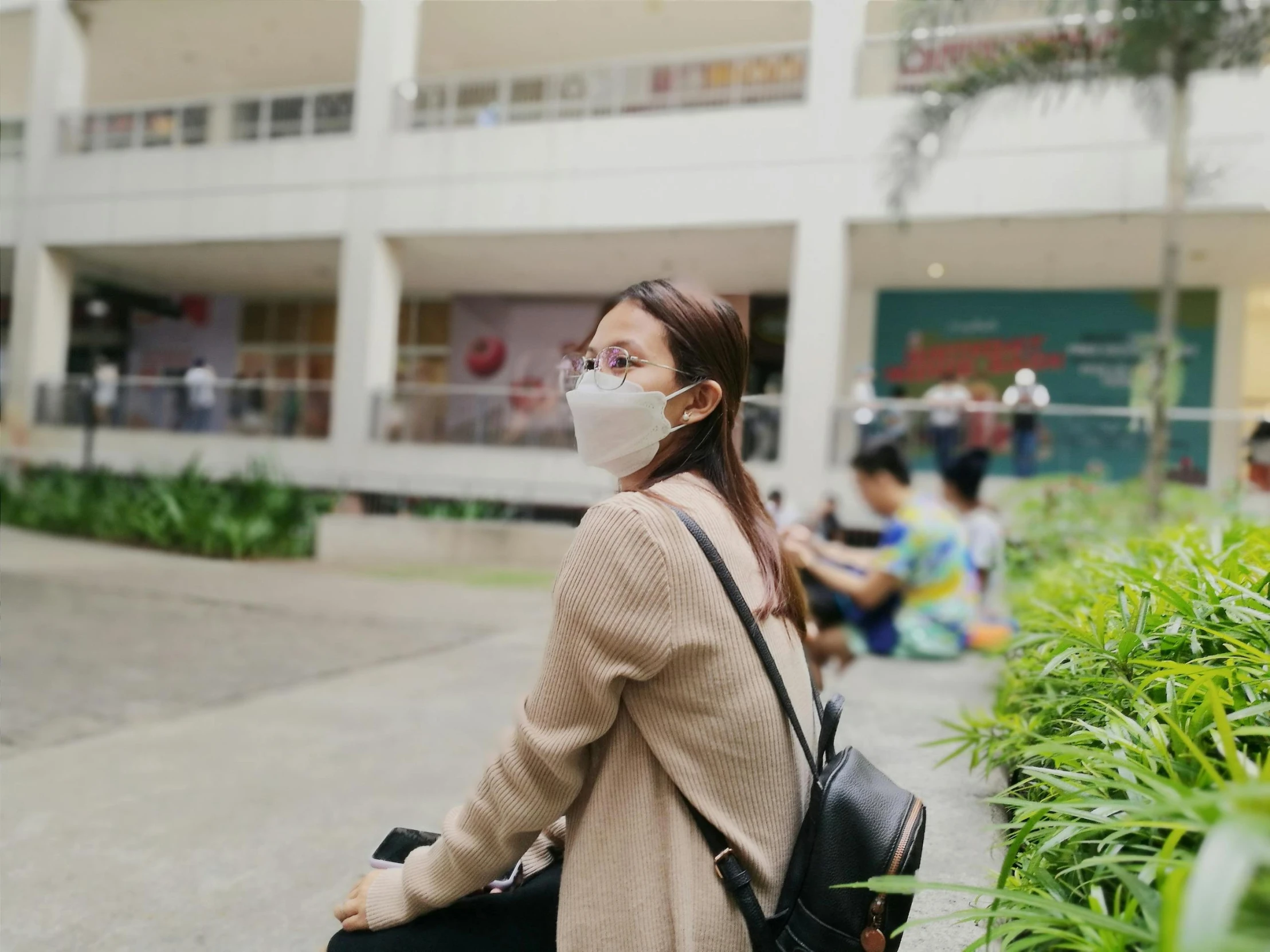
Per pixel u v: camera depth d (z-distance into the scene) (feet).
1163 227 40.06
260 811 9.29
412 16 50.78
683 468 4.36
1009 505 31.09
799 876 3.67
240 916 7.00
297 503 40.65
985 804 7.37
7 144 59.31
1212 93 37.45
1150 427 28.63
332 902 7.27
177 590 25.45
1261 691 4.00
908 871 3.64
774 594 4.07
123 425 56.44
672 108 47.70
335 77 59.16
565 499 47.29
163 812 9.24
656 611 3.55
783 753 3.79
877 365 54.75
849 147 42.60
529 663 17.37
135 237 56.44
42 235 58.54
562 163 47.55
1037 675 6.31
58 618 20.43
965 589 13.89
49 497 42.29
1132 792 3.22
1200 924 1.68
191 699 14.12
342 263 51.47
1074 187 39.09
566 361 4.62
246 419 53.93
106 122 57.93
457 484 48.93
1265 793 1.94
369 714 13.37
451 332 65.36
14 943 6.53
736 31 49.73
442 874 3.93
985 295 53.16
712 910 3.54
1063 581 10.31
